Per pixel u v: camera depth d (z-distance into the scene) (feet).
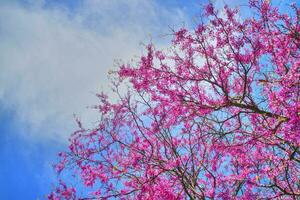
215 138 34.58
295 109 29.12
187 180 33.06
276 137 31.96
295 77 30.25
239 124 33.27
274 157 31.58
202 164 33.71
